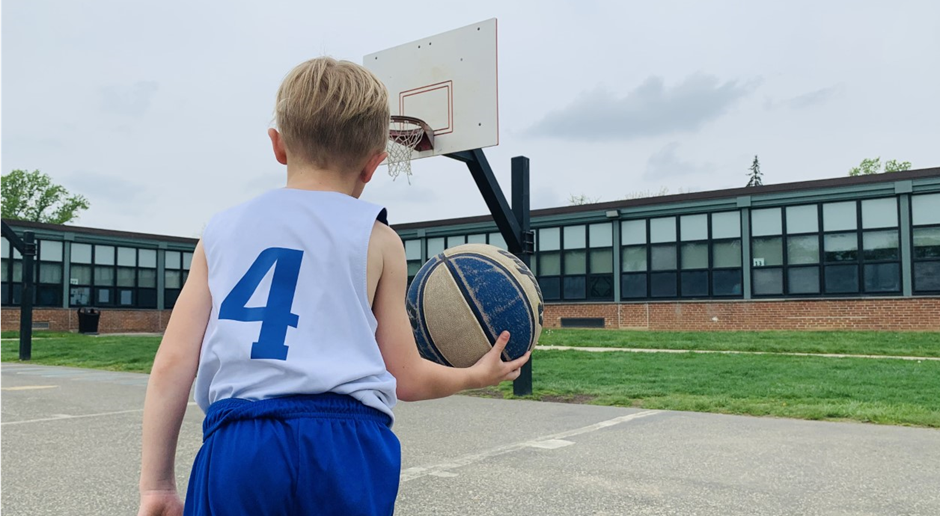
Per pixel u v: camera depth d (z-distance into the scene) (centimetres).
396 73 965
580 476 478
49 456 561
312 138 152
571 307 2586
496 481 466
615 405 832
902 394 842
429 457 541
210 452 134
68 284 3052
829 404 784
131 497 440
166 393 146
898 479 466
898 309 2011
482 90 891
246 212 151
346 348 142
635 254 2475
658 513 395
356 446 136
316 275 143
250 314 139
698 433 639
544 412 776
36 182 4769
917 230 2009
